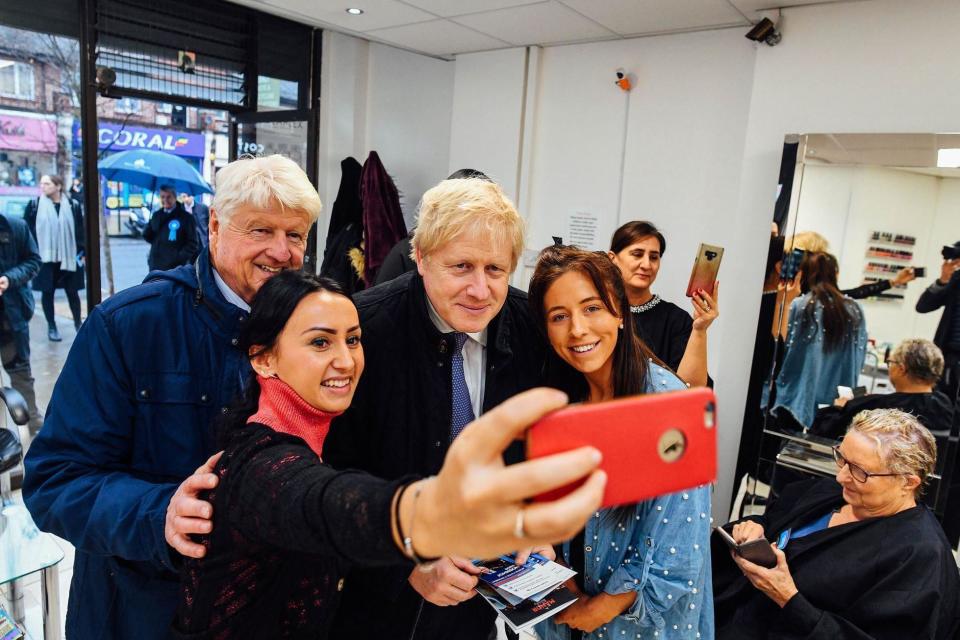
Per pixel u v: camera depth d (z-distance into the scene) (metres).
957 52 2.20
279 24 4.11
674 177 3.14
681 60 3.07
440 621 1.34
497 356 1.28
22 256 3.21
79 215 3.43
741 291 2.78
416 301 1.22
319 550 0.60
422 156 4.28
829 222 2.47
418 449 1.22
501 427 0.42
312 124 4.07
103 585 1.15
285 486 0.65
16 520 1.63
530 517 0.41
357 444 1.22
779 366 2.62
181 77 3.73
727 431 2.87
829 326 2.51
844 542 1.61
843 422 2.50
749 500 2.74
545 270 1.16
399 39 3.69
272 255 1.12
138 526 0.94
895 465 1.53
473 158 3.91
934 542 1.49
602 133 3.39
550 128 3.60
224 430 0.89
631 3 2.66
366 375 1.19
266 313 0.83
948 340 2.27
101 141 3.93
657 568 1.13
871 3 2.35
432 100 4.18
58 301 3.44
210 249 1.18
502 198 1.09
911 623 1.43
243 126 4.20
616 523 1.20
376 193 3.84
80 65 3.29
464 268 1.08
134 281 4.46
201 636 0.78
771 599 1.64
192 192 4.43
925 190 2.27
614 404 0.47
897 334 2.37
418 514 0.47
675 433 0.48
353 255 4.03
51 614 1.58
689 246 3.12
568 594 1.13
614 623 1.23
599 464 0.44
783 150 2.55
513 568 1.16
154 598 1.10
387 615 1.28
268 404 0.85
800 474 2.61
